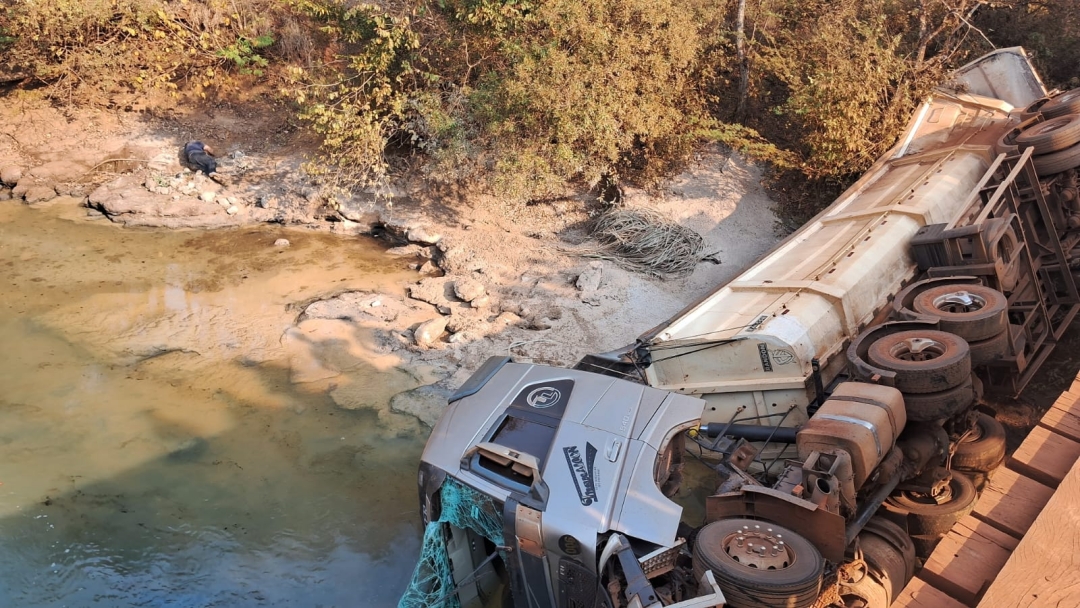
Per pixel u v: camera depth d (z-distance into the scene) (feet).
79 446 23.30
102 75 46.80
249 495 21.72
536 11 36.29
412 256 37.63
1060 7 46.29
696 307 24.66
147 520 20.57
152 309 31.50
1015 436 23.06
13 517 20.22
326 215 40.60
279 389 26.73
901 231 25.67
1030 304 23.95
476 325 30.76
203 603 18.13
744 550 12.78
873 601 15.29
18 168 42.39
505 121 36.96
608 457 15.75
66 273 34.04
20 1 44.55
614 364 23.17
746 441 19.98
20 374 26.66
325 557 19.71
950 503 18.21
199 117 47.62
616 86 37.06
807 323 21.34
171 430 24.34
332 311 31.45
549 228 39.17
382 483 22.41
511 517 15.20
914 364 17.16
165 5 47.57
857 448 14.94
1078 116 27.14
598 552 14.30
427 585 17.20
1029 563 8.57
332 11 38.68
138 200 39.99
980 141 32.07
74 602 17.90
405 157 42.73
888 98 37.83
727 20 46.37
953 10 39.17
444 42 38.58
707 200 39.52
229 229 39.70
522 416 17.56
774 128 44.37
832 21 40.06
